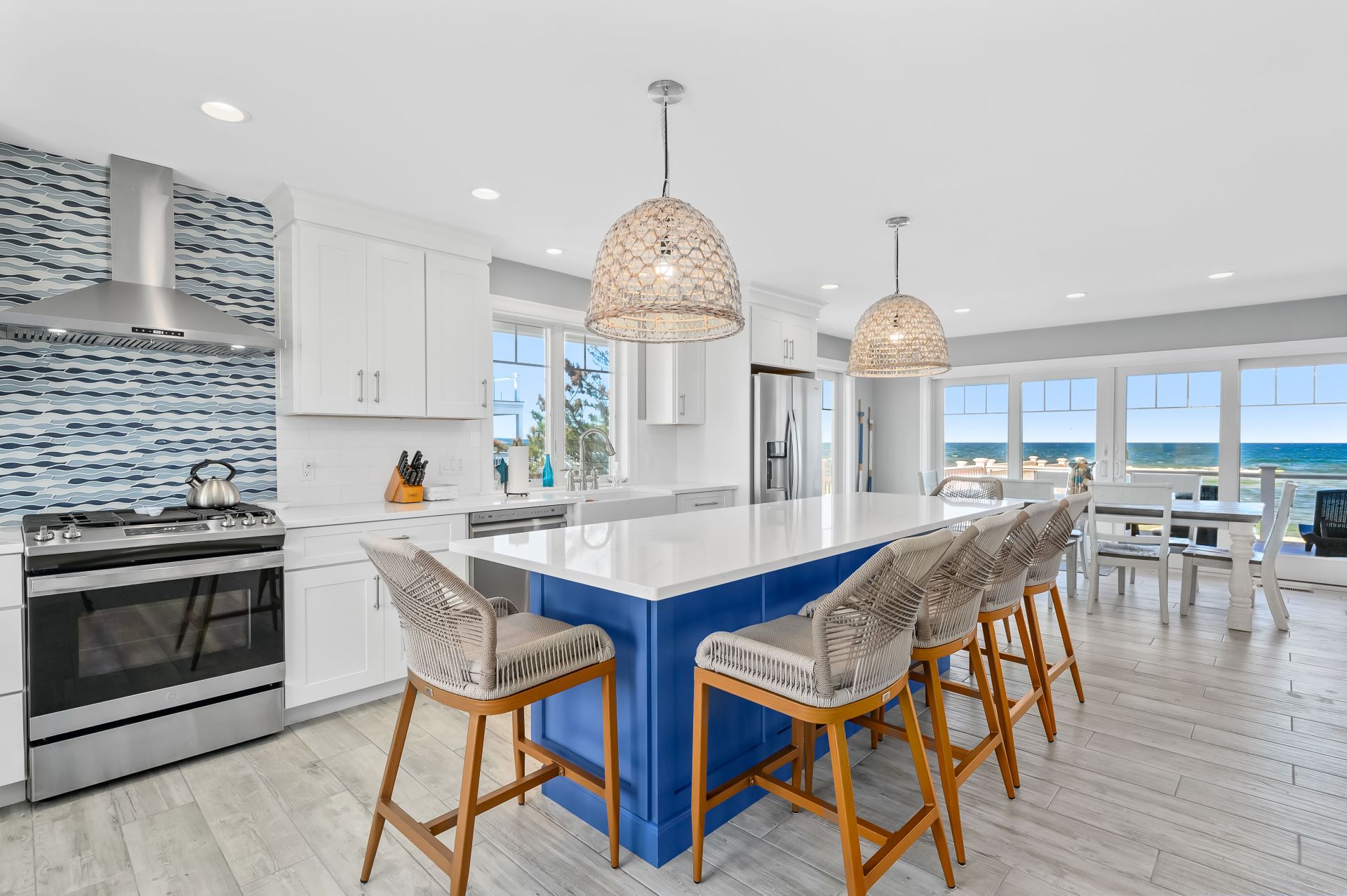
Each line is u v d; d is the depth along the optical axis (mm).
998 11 1818
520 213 3398
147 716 2375
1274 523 4109
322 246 3143
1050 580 2807
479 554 2047
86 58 2020
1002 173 2932
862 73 2135
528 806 2152
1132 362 6125
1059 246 3980
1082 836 1979
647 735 1876
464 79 2166
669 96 2256
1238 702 2979
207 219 3072
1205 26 1882
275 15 1826
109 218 2764
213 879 1805
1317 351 5273
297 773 2371
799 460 5359
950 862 1774
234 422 3127
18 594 2156
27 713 2174
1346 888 1742
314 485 3375
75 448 2736
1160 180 2996
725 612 2107
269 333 3221
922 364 3131
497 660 1542
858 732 2736
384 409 3344
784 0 1772
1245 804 2145
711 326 2375
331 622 2855
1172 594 5070
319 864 1865
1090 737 2637
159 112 2361
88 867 1857
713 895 1729
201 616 2486
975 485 3914
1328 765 2393
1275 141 2604
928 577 1609
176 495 2971
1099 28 1896
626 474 5035
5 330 2445
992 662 2271
